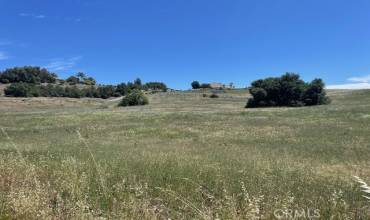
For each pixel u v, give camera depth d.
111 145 23.86
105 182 7.30
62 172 8.05
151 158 12.74
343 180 10.91
